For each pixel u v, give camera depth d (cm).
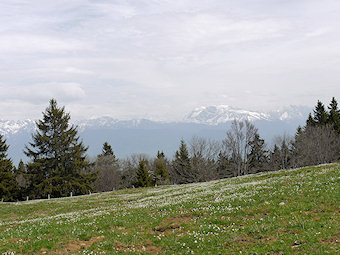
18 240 2114
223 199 2777
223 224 2039
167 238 1856
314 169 4334
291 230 1733
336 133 10306
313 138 9912
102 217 2730
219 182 5247
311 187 2686
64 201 5516
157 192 5284
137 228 2180
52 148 9112
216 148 11206
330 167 4194
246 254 1472
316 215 1961
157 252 1673
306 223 1791
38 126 9250
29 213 4353
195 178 10975
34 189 8844
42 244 1941
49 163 8969
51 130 9388
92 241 1986
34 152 9056
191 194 3753
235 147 10919
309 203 2220
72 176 9238
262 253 1459
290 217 1970
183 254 1597
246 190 3123
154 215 2541
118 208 3422
